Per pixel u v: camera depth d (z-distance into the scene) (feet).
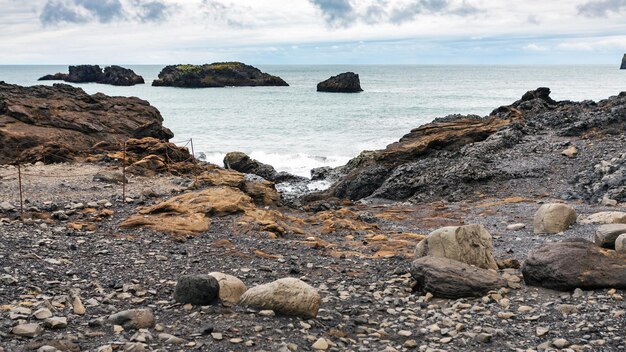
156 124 122.21
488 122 120.78
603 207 69.62
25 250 41.57
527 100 146.51
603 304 32.53
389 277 41.70
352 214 70.28
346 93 469.98
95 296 32.96
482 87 539.70
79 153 96.32
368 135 206.39
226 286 32.22
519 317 31.65
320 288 38.32
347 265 45.27
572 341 27.73
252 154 170.40
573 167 89.81
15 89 127.95
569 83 611.47
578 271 35.53
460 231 41.81
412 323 31.22
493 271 39.19
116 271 39.09
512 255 48.85
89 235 49.88
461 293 35.70
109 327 27.25
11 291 31.83
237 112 303.27
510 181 88.63
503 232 58.85
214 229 55.16
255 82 618.44
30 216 54.49
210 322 28.58
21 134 100.63
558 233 56.03
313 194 103.81
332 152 173.47
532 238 54.80
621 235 41.16
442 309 33.83
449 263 37.91
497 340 28.45
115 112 123.03
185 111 311.68
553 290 36.04
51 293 32.50
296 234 57.47
